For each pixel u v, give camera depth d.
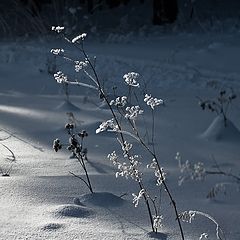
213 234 3.93
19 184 4.83
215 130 7.27
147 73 12.59
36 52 14.97
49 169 5.57
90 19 23.14
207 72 12.63
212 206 4.55
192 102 9.56
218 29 20.36
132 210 4.36
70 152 6.29
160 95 10.32
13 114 8.26
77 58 14.02
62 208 4.22
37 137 7.00
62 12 22.72
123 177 5.25
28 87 11.44
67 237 3.71
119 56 14.19
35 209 4.25
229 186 5.13
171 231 3.95
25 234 3.74
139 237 3.80
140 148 6.58
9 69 13.10
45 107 8.84
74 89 10.88
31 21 18.98
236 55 14.47
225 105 9.23
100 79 11.91
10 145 6.58
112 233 3.84
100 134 7.09
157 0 22.64
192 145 6.88
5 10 21.17
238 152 6.68
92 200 4.49
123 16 23.92
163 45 16.77
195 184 5.16
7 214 4.10
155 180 5.16
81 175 5.31
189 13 24.12
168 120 8.09
